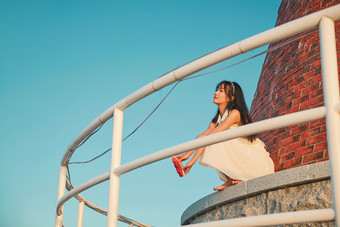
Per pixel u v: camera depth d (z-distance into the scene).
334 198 1.55
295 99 4.73
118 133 2.68
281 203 3.25
